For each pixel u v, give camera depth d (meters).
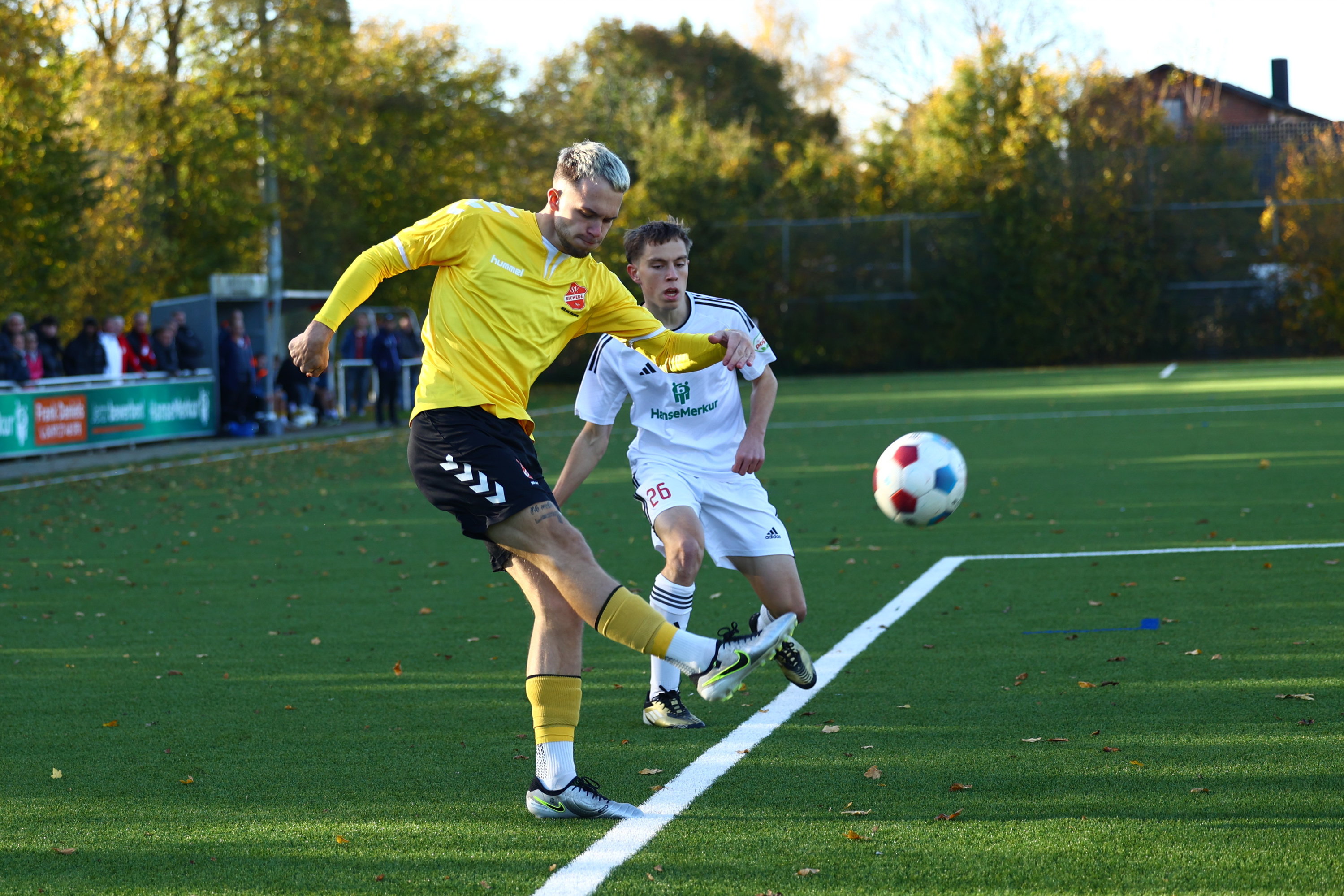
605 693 12.36
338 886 7.55
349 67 73.56
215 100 65.19
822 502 27.31
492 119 80.56
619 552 21.44
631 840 8.17
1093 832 8.01
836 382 83.19
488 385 8.62
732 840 8.10
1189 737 9.99
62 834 8.56
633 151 104.19
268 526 26.05
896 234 93.38
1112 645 13.41
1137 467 31.03
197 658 14.28
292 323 55.28
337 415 56.72
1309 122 92.00
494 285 8.55
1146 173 90.44
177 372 46.72
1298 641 13.28
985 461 33.81
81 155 51.88
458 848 8.15
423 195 79.69
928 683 12.09
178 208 65.06
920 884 7.28
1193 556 18.73
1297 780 8.88
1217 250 89.62
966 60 99.94
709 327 11.41
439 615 16.55
